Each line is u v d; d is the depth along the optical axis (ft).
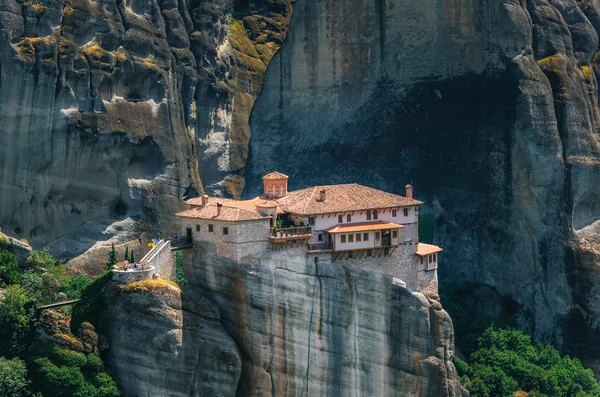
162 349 576.61
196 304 590.14
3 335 585.22
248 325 599.57
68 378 572.51
